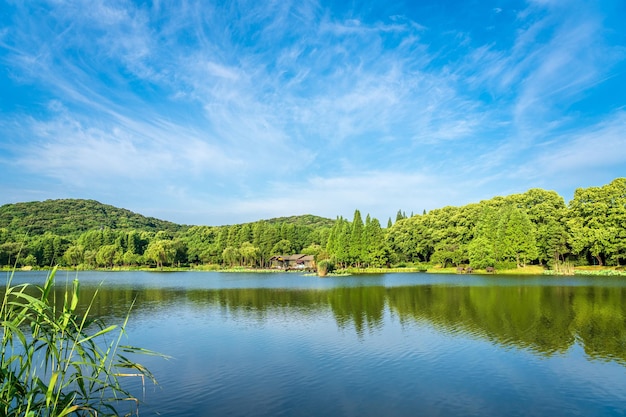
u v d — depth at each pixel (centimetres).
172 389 1567
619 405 1400
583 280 5934
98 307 3688
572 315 2986
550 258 8206
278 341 2302
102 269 12938
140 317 3139
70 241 14050
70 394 938
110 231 14938
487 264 8356
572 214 7962
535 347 2116
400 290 5028
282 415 1334
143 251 15062
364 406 1404
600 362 1861
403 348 2120
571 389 1545
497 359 1916
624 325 2628
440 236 9925
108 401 1441
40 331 897
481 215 9250
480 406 1398
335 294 4697
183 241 15938
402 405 1409
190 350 2127
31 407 873
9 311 862
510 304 3562
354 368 1803
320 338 2362
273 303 3919
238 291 5222
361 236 10556
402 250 10919
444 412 1353
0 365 817
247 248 13225
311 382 1631
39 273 10450
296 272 11138
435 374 1716
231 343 2266
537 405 1405
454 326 2659
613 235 6969
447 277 7300
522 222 8206
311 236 16188
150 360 1952
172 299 4309
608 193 7250
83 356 898
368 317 3050
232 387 1588
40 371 1648
